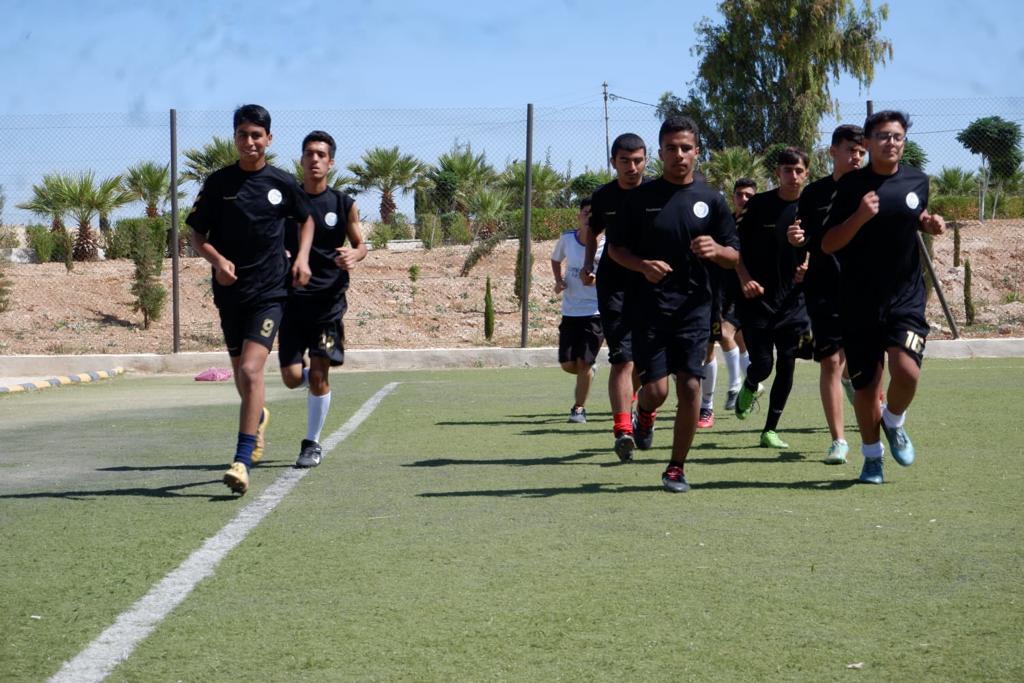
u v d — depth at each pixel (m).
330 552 7.46
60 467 11.46
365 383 21.36
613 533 7.91
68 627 5.89
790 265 12.12
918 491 9.36
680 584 6.54
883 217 9.35
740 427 14.03
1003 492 9.23
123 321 30.27
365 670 5.20
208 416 16.23
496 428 14.25
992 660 5.19
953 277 34.28
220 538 7.92
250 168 9.96
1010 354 25.42
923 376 20.16
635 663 5.23
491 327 28.70
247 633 5.75
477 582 6.65
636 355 9.61
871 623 5.77
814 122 58.97
